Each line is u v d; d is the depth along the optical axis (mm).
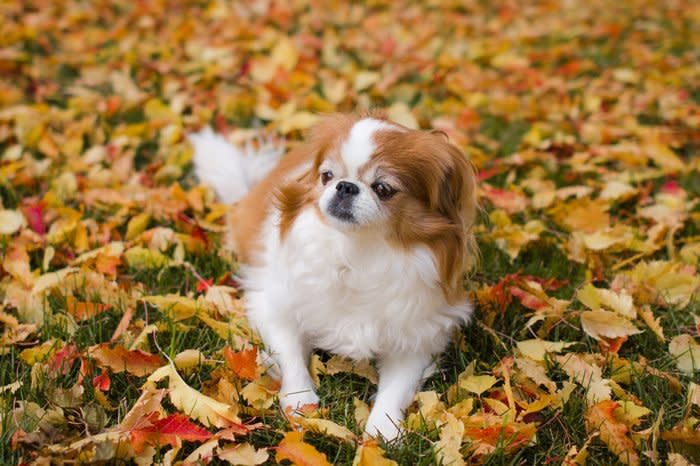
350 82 1585
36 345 1008
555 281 1124
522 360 994
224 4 2080
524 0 2461
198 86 1556
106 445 870
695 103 1604
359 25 2094
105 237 1148
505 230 1182
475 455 916
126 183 1271
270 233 1049
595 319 1035
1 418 917
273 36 1832
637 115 1542
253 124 1460
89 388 954
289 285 1012
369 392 1007
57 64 1610
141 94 1499
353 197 943
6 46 1670
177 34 1817
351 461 910
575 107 1532
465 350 1033
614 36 2061
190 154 1328
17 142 1357
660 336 1030
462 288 1028
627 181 1320
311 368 1017
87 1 2035
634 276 1114
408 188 966
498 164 1347
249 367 967
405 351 1011
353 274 985
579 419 958
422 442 929
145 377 976
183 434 897
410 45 1872
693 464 906
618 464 919
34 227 1148
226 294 1077
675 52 1956
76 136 1343
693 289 1098
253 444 929
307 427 927
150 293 1088
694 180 1347
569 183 1342
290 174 1056
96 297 1059
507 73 1790
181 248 1133
